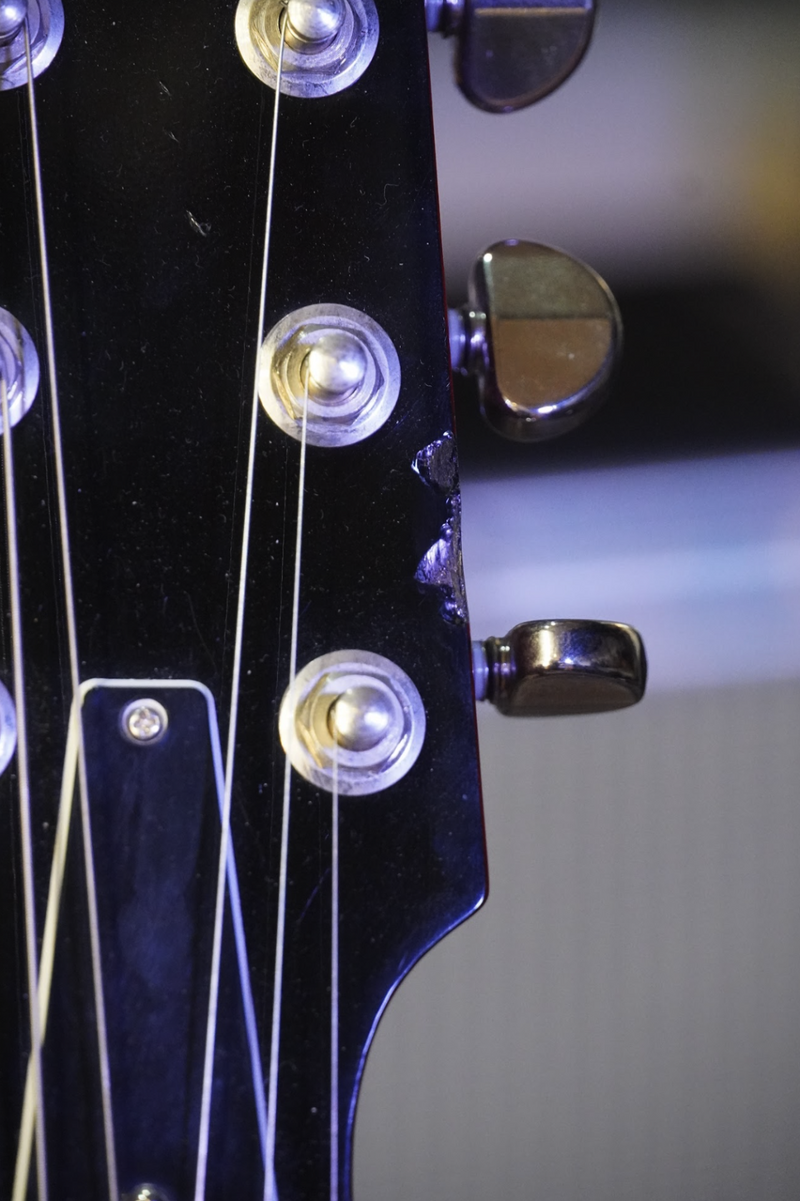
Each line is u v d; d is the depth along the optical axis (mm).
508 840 724
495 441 720
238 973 434
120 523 444
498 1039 710
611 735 735
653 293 742
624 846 730
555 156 751
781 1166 711
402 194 459
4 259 450
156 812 436
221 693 440
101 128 456
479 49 477
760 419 738
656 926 726
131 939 432
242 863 436
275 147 458
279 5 461
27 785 434
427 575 448
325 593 445
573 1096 708
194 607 443
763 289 750
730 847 734
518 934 718
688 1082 716
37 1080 427
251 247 455
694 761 734
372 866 439
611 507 727
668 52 756
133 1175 427
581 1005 716
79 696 438
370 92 462
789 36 758
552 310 463
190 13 460
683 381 738
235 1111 430
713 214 751
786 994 726
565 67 481
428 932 438
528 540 721
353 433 450
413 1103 699
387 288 456
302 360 450
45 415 446
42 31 456
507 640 452
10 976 429
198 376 449
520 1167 701
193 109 458
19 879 432
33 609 440
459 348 464
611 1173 704
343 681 442
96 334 449
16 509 442
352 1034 434
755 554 732
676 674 733
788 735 739
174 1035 431
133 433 447
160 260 452
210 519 446
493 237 748
